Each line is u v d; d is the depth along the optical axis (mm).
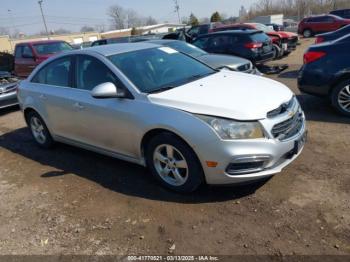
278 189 3512
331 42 5617
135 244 2959
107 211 3488
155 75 4035
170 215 3291
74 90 4430
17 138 6273
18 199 3982
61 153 5215
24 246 3127
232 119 3137
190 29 21438
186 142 3285
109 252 2900
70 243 3078
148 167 3838
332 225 2904
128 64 4059
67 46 12992
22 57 12328
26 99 5246
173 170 3564
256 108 3232
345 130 4941
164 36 19516
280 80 9250
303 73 5738
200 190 3639
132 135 3740
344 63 5324
